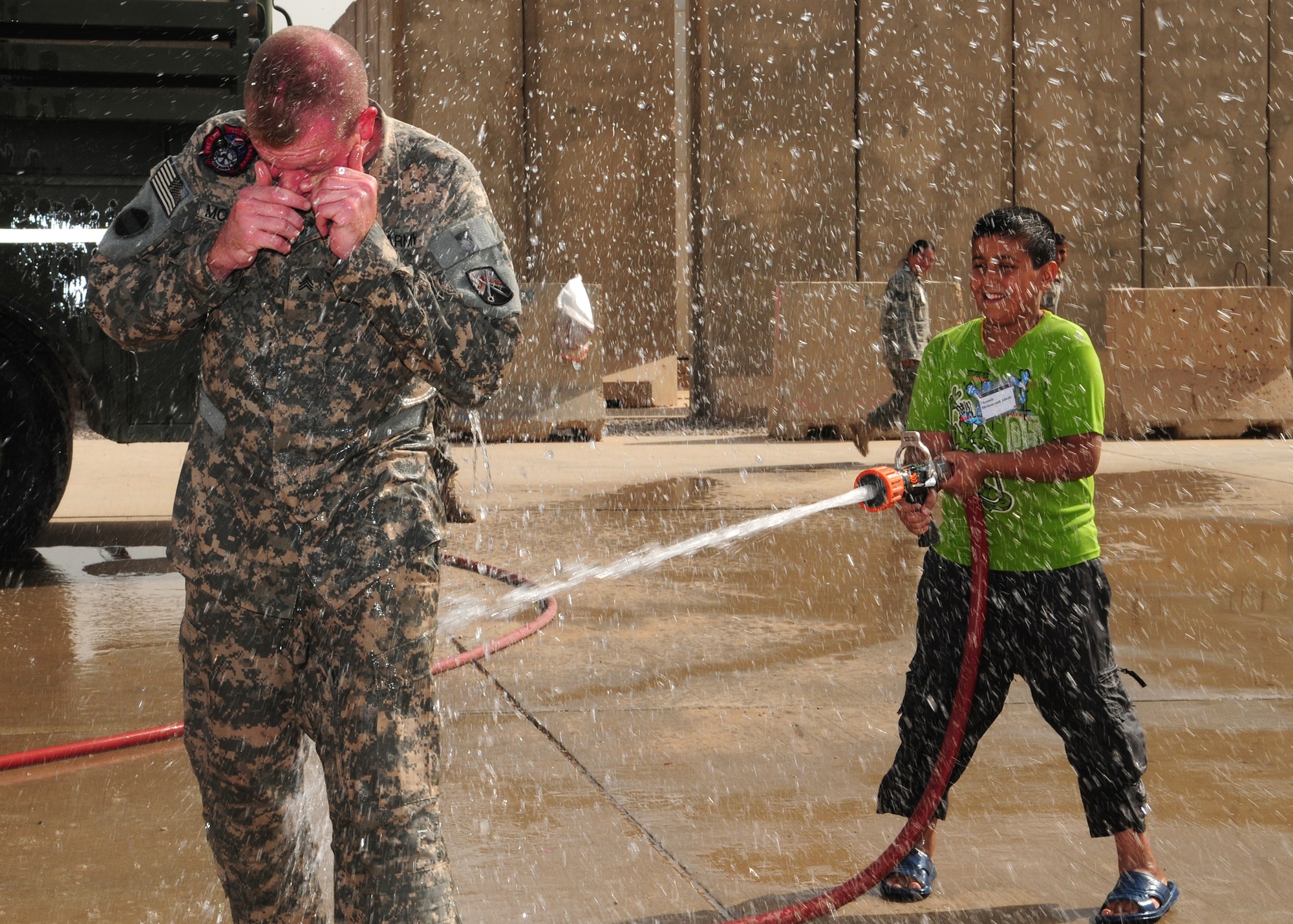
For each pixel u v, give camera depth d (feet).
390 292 6.85
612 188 60.75
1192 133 61.11
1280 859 11.58
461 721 15.70
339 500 7.38
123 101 24.29
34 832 12.21
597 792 13.28
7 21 23.98
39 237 24.23
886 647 19.45
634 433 55.06
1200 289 51.83
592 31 59.47
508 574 24.47
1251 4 60.75
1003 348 10.61
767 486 37.42
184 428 24.64
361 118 7.07
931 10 59.77
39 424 26.05
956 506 10.50
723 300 59.98
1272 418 51.90
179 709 16.38
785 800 13.07
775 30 59.21
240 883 8.02
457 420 49.42
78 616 21.77
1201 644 19.54
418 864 7.23
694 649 19.38
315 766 12.43
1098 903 10.75
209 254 6.95
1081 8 60.34
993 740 15.05
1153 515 31.96
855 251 60.34
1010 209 10.47
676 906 10.64
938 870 11.40
